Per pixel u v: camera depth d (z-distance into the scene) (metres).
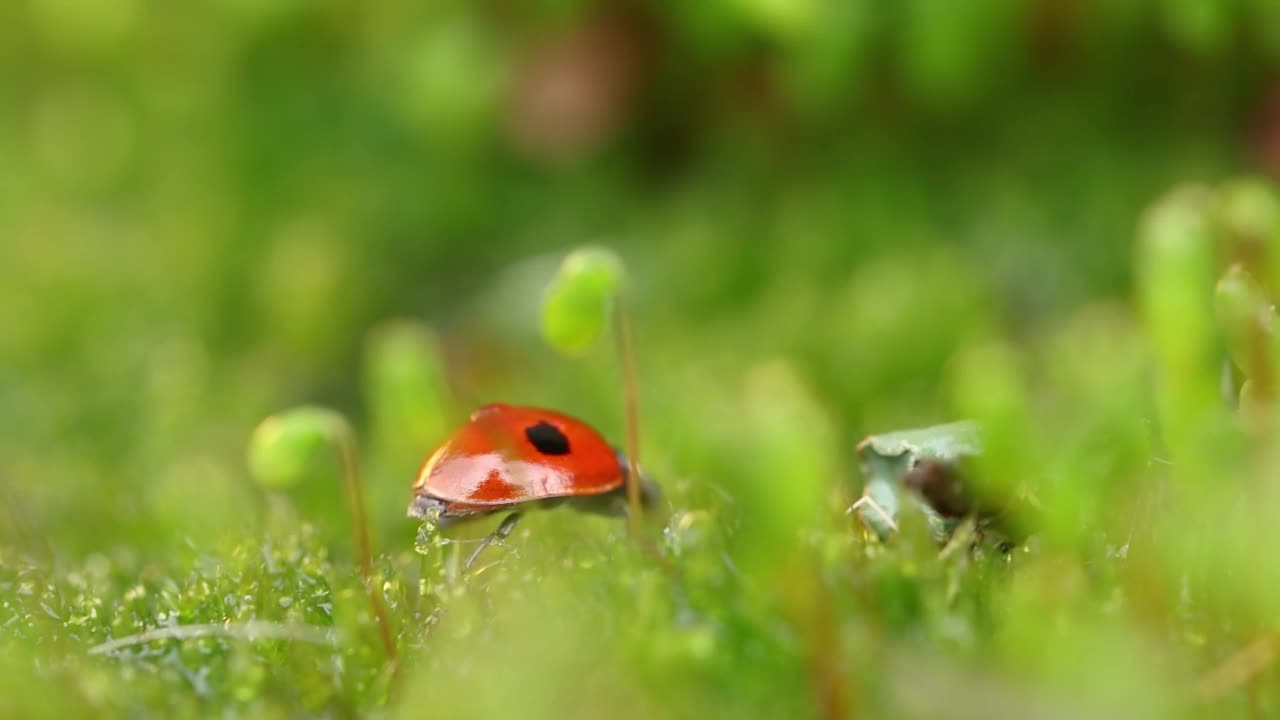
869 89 0.14
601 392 0.13
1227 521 0.07
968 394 0.07
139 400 0.14
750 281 0.14
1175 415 0.07
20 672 0.07
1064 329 0.13
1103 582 0.07
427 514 0.07
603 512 0.07
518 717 0.06
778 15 0.13
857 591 0.07
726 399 0.12
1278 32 0.13
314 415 0.07
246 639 0.07
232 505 0.10
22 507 0.09
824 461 0.07
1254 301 0.07
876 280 0.13
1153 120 0.14
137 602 0.07
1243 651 0.06
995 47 0.13
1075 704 0.06
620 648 0.06
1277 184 0.13
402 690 0.07
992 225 0.14
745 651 0.06
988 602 0.07
